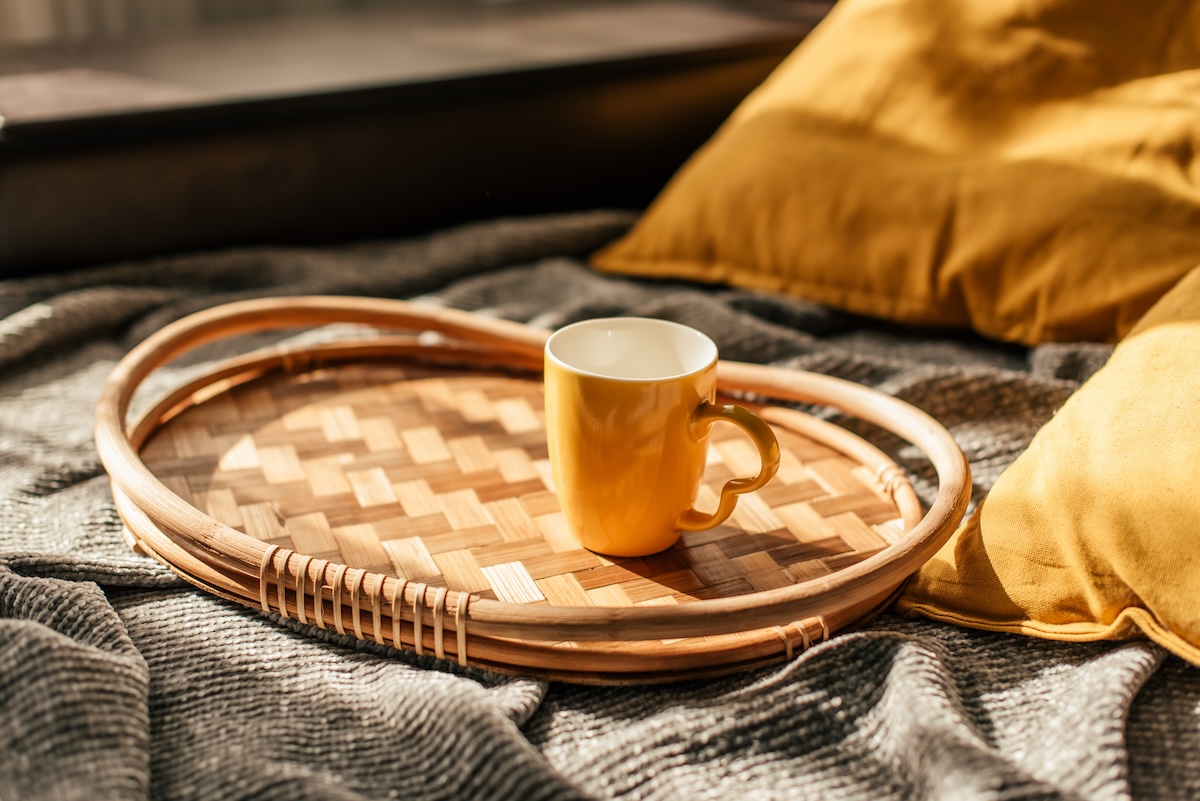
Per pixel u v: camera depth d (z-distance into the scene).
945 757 0.80
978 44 1.25
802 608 0.83
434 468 1.00
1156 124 1.16
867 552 0.93
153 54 1.56
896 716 0.83
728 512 0.90
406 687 0.85
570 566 0.91
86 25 1.75
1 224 1.28
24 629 0.83
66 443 1.07
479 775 0.80
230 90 1.37
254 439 1.02
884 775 0.82
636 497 0.89
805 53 1.36
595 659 0.85
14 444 1.06
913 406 1.08
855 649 0.87
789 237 1.28
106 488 1.02
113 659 0.84
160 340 1.06
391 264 1.35
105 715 0.81
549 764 0.81
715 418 0.87
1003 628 0.90
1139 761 0.83
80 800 0.77
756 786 0.81
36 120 1.26
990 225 1.19
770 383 1.07
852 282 1.25
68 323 1.21
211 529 0.88
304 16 1.96
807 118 1.31
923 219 1.22
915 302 1.23
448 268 1.36
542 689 0.85
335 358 1.12
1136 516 0.87
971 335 1.25
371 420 1.05
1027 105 1.23
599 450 0.88
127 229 1.33
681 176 1.38
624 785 0.81
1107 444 0.90
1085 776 0.80
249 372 1.09
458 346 1.13
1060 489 0.90
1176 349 0.94
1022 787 0.77
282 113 1.36
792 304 1.27
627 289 1.31
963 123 1.24
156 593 0.92
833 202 1.26
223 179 1.35
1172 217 1.13
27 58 1.51
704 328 1.21
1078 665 0.88
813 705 0.85
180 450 1.00
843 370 1.15
